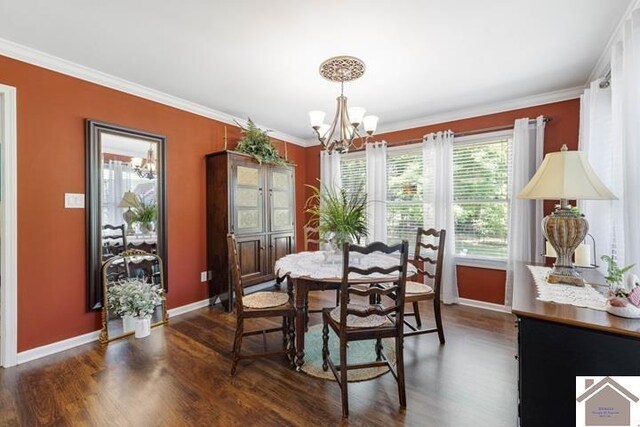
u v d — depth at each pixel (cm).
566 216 165
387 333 180
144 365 223
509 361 227
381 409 175
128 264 286
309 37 208
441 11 180
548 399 119
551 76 269
